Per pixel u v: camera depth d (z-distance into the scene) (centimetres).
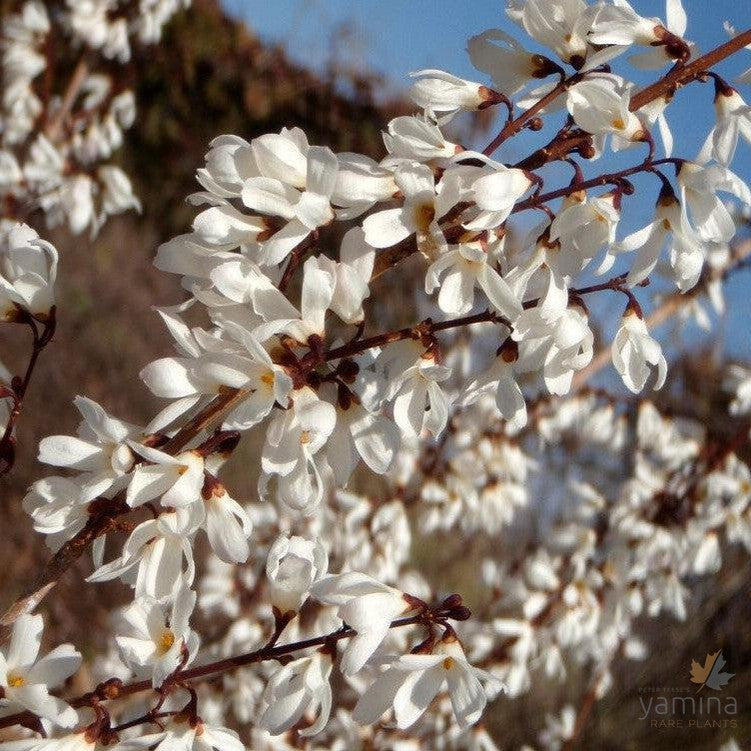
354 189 154
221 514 156
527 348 171
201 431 160
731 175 161
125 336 955
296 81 1434
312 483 157
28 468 714
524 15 172
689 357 591
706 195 164
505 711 595
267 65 1448
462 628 411
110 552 609
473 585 618
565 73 170
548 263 164
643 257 168
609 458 584
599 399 484
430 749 397
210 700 365
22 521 672
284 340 154
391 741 364
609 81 163
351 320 158
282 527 397
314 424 148
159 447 159
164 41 1381
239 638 380
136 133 1391
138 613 157
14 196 432
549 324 165
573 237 164
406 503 407
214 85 1430
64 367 846
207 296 158
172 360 154
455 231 160
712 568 430
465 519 424
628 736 625
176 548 159
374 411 167
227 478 674
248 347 146
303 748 356
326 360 159
